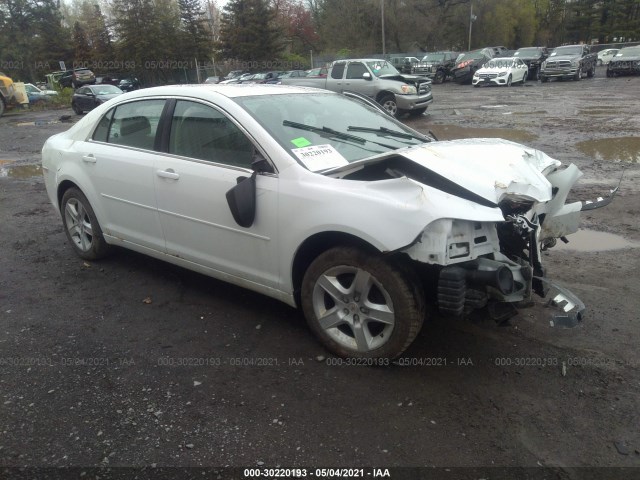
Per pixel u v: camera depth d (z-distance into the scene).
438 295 2.90
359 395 3.02
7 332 3.77
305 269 3.50
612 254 5.07
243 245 3.59
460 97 23.64
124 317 3.98
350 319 3.25
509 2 62.25
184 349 3.53
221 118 3.71
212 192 3.64
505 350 3.46
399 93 15.89
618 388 3.06
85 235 5.00
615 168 8.64
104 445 2.65
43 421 2.83
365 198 2.98
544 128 13.34
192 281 4.60
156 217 4.11
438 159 3.27
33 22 64.75
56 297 4.33
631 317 3.87
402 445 2.63
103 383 3.16
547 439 2.67
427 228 2.80
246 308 4.09
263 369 3.29
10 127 20.19
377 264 3.03
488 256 3.03
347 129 4.01
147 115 4.22
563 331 3.69
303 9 67.25
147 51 46.09
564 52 31.44
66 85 46.28
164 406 2.95
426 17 56.59
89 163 4.61
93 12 67.00
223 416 2.86
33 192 8.28
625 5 71.94
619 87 24.98
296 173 3.30
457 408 2.90
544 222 3.69
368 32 56.44
